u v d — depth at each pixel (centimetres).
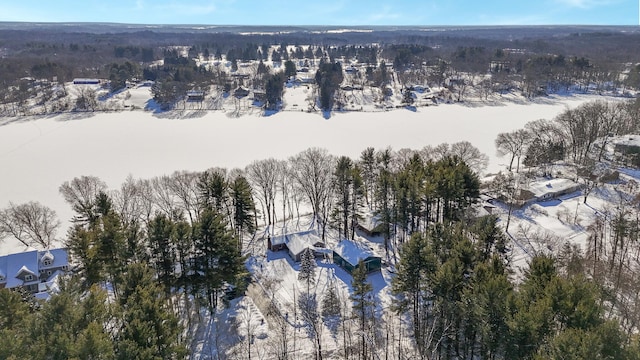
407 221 5831
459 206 6047
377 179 6906
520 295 3491
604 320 3194
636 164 8819
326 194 7119
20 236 6638
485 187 8056
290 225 7181
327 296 4875
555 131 9800
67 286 3725
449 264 3738
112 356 2817
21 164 10388
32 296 4462
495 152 10962
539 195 7550
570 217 6825
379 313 4775
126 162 10562
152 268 4381
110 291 5241
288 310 4878
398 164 8131
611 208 7081
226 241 4572
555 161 9238
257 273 5719
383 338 4341
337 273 5650
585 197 7369
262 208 7600
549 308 3122
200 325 4662
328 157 8362
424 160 8606
